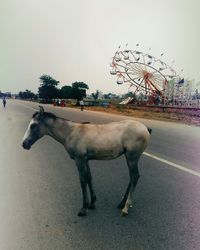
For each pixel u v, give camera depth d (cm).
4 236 293
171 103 3775
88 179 367
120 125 366
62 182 482
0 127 1355
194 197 410
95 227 315
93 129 362
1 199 397
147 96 4575
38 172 548
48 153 752
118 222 328
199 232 303
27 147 379
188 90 3362
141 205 380
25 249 269
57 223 323
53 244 277
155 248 270
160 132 1277
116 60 4672
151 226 317
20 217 338
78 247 271
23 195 414
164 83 4272
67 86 6556
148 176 524
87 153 357
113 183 481
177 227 314
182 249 269
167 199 403
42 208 366
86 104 5141
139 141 360
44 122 373
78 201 393
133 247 271
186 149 827
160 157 705
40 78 6694
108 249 268
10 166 596
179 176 525
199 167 597
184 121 1936
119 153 364
